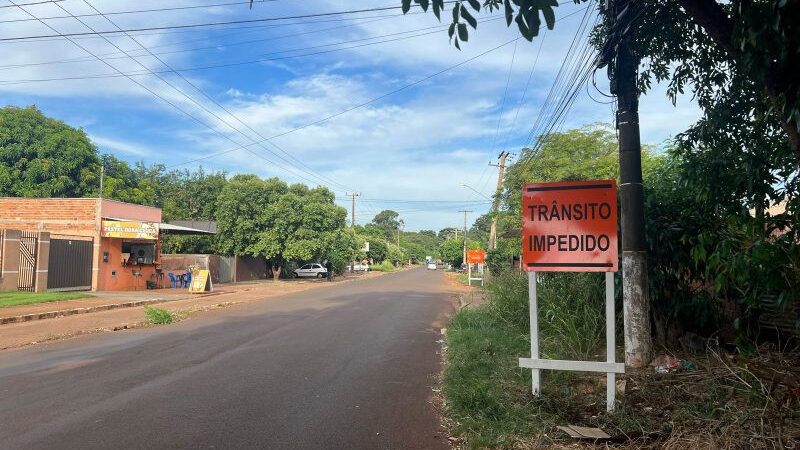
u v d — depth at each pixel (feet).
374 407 20.61
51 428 17.89
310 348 33.50
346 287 103.50
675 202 26.73
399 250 363.97
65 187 103.14
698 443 14.61
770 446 14.05
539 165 74.02
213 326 44.11
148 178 164.96
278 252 125.70
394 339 37.24
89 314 52.08
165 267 110.42
